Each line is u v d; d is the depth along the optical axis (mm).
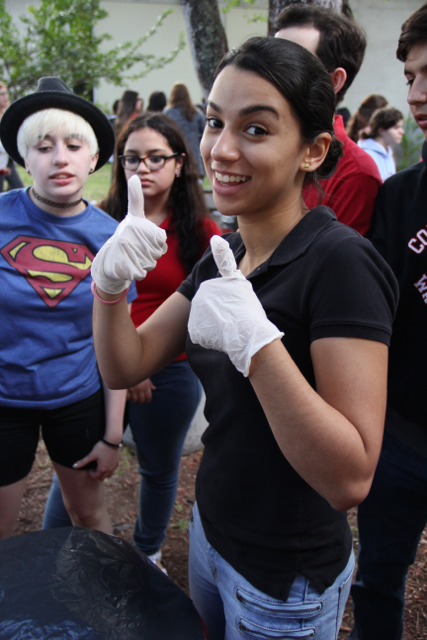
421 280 1592
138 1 12570
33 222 1753
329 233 1037
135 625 996
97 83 6316
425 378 1597
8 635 949
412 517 1687
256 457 1093
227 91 1009
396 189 1702
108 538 1229
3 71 5883
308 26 1790
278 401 902
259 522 1113
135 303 2252
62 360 1813
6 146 1841
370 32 8914
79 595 1044
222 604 1323
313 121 1029
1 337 1736
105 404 1979
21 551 1165
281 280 1054
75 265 1784
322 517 1115
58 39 5762
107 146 1906
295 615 1095
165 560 2531
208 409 1216
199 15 3592
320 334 963
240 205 1062
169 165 2176
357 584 1811
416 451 1643
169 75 13133
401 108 9250
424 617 2195
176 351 1369
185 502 2920
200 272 1317
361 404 923
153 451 2217
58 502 2189
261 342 895
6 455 1812
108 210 2410
